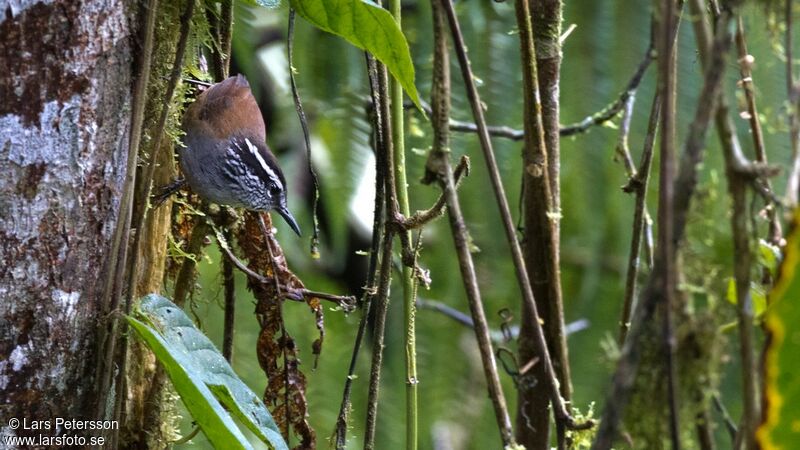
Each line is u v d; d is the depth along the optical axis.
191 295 7.84
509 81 11.73
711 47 4.34
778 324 4.05
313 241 7.69
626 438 4.76
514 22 11.71
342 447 7.03
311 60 11.97
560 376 7.22
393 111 6.87
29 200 5.20
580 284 13.71
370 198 13.38
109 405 5.91
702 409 4.75
